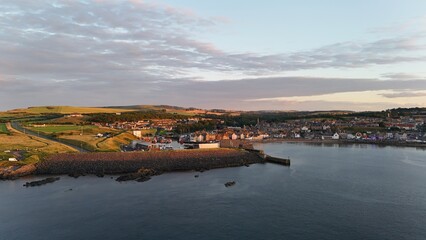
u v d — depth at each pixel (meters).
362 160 184.38
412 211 90.62
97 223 81.81
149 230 77.81
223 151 183.00
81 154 156.25
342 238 73.81
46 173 139.00
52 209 91.75
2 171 133.88
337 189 113.31
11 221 83.06
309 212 89.88
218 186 118.69
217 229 78.38
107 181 126.44
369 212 89.88
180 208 92.94
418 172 144.25
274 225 80.81
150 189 113.81
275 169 155.62
